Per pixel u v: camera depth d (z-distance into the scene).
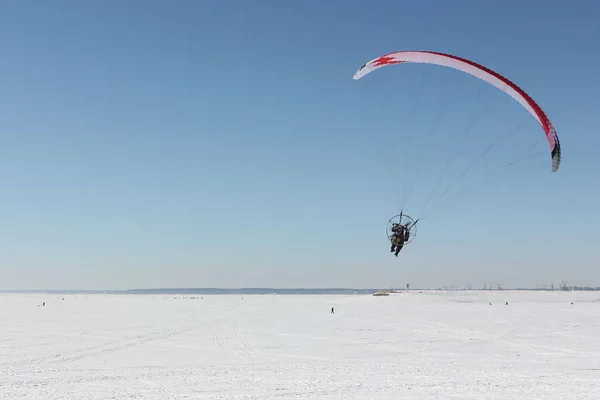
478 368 20.58
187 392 15.66
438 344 29.14
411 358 23.64
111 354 24.91
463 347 27.78
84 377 18.48
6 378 18.30
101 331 36.62
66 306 84.06
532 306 73.62
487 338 32.03
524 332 35.53
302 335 34.09
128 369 20.41
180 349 26.83
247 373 19.33
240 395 15.16
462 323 43.31
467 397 14.55
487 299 98.06
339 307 76.19
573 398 14.22
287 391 15.71
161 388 16.34
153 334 34.66
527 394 14.87
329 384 16.88
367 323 44.03
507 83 19.95
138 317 52.84
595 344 28.73
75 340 30.88
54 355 24.47
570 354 24.84
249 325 42.25
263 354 25.02
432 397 14.60
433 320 47.03
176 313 60.84
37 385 16.92
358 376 18.56
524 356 24.22
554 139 18.86
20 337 32.44
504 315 52.91
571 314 53.62
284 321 46.81
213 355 24.62
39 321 46.47
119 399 14.66
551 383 16.77
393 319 48.69
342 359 23.33
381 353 25.42
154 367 20.92
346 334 34.62
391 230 19.84
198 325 42.22
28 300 127.94
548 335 33.56
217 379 18.00
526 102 19.59
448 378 17.98
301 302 101.50
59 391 15.88
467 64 20.70
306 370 20.06
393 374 18.98
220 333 35.34
